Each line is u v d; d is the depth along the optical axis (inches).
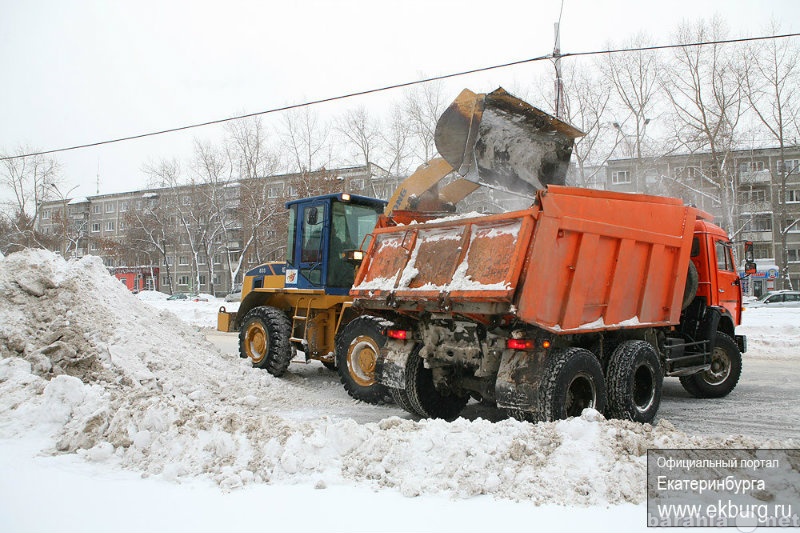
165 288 2623.0
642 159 1378.0
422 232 251.3
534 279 207.6
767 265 1889.8
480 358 235.8
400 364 257.6
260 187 1836.9
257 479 161.5
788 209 1915.6
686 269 281.9
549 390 206.7
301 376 377.7
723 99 1295.5
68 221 2284.7
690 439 177.8
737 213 1434.5
